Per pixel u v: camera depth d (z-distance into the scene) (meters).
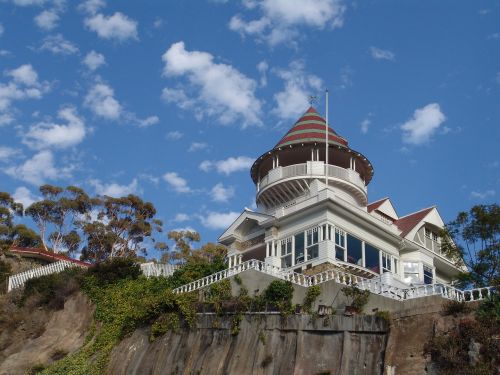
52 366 42.47
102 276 48.06
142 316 39.81
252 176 58.84
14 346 48.03
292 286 35.50
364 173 58.28
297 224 48.88
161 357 36.94
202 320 36.72
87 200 82.56
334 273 37.34
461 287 38.91
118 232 79.31
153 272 48.50
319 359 31.09
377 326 30.39
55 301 49.84
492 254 38.56
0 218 80.12
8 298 53.47
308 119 58.47
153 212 82.75
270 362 32.50
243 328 34.72
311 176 52.84
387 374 28.52
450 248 43.09
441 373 26.83
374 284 34.94
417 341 28.59
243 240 52.81
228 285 37.84
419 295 33.16
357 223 49.00
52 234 80.62
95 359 41.00
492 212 39.38
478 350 26.33
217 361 34.25
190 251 78.00
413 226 53.69
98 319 45.12
